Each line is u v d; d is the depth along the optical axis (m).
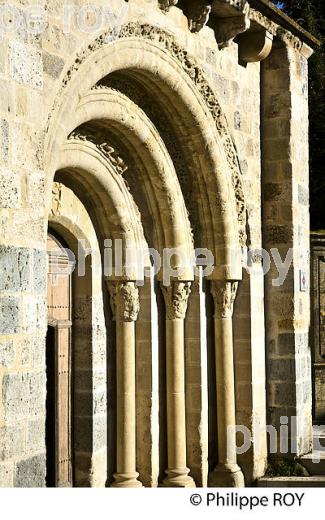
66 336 21.55
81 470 21.52
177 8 22.48
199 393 24.16
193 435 24.06
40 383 16.12
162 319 23.73
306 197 28.31
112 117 21.12
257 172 26.72
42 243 16.33
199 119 23.47
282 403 26.88
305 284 27.95
